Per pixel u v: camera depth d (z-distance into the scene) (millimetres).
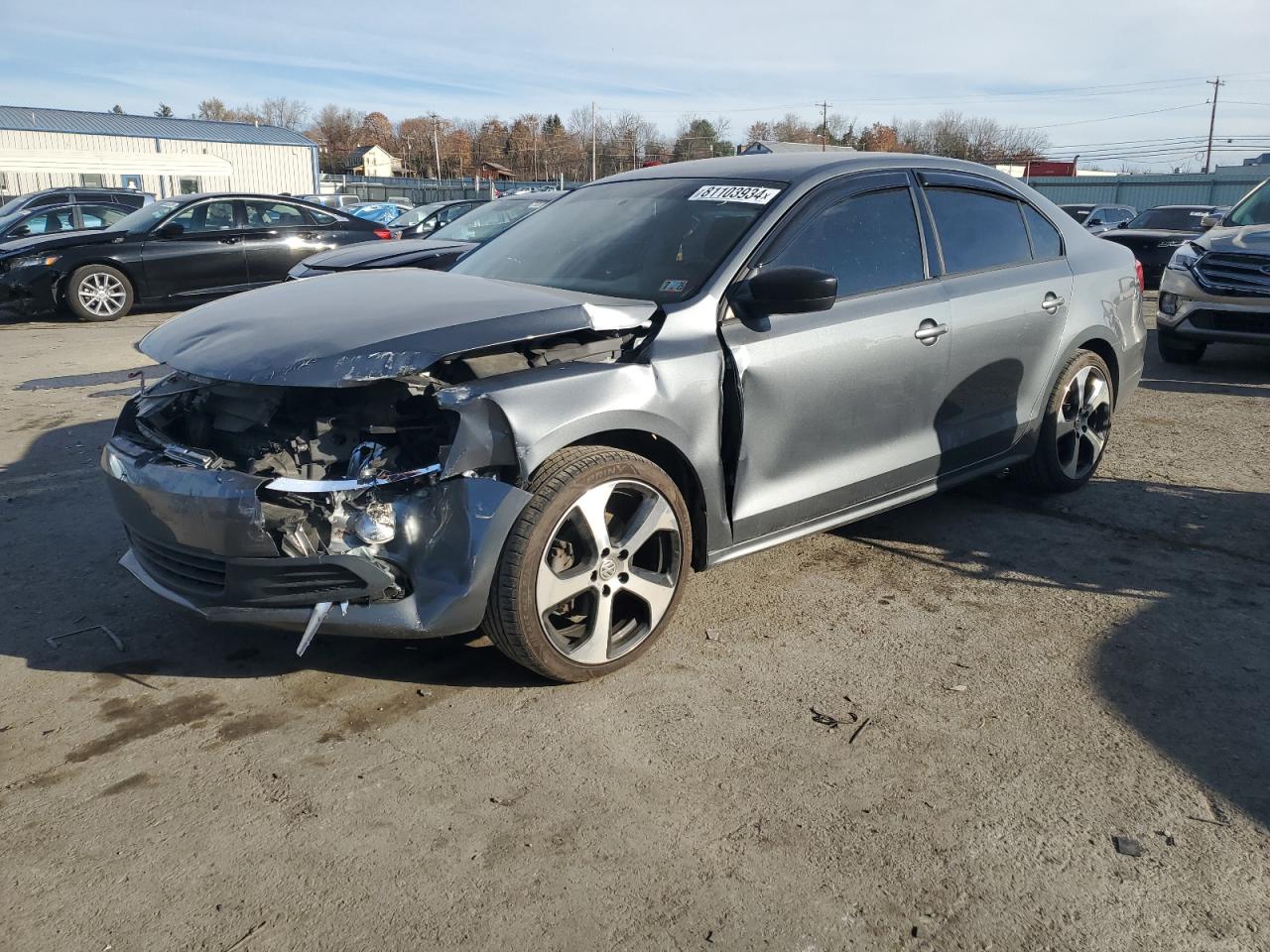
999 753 2834
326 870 2334
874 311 3844
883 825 2510
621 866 2354
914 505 4996
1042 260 4754
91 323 11555
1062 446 4992
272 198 12602
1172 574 4125
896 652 3443
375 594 2887
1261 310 7902
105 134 37750
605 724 2963
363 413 3033
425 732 2916
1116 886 2301
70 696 3109
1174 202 49781
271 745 2848
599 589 3137
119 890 2264
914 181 4223
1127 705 3094
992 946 2121
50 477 5379
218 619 2986
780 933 2148
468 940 2121
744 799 2609
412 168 93062
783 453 3611
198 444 3201
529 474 2951
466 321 2994
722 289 3471
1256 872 2350
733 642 3508
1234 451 5980
